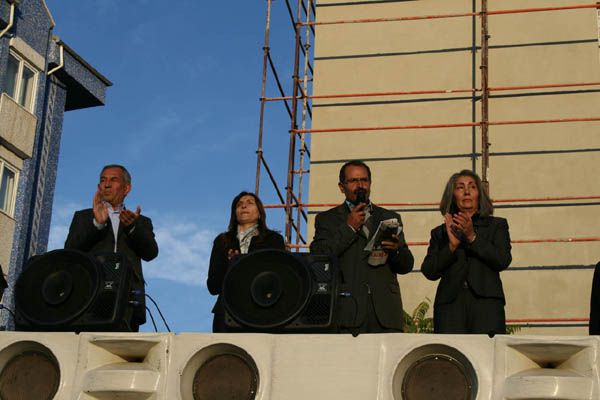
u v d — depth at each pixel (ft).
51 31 96.37
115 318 24.14
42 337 23.43
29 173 91.91
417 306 68.03
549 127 71.56
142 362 23.45
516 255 68.74
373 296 27.76
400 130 73.46
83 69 100.83
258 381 22.43
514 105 72.59
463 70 74.18
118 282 24.53
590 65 72.54
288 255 24.11
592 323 26.96
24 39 91.56
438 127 67.77
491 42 74.38
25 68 92.43
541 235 69.00
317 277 24.11
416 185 71.77
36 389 23.26
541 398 20.70
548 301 67.31
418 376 22.00
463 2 75.87
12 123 88.69
